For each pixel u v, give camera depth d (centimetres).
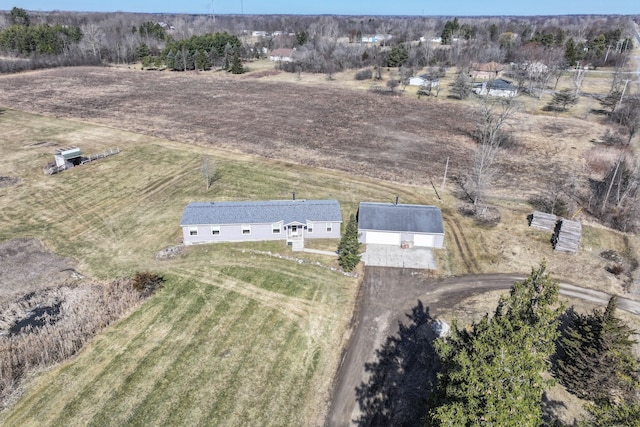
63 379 2397
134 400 2284
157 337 2695
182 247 3650
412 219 3744
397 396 2342
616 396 2256
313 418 2220
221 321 2834
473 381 1478
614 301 2214
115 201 4397
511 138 6481
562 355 2570
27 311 2914
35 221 4009
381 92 9725
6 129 6544
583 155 5850
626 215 4138
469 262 3519
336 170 5241
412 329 2820
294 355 2592
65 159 5066
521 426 1386
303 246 3659
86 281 3216
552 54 11044
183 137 6353
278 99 8981
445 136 6681
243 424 2178
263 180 4903
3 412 2203
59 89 9369
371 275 3353
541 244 3747
